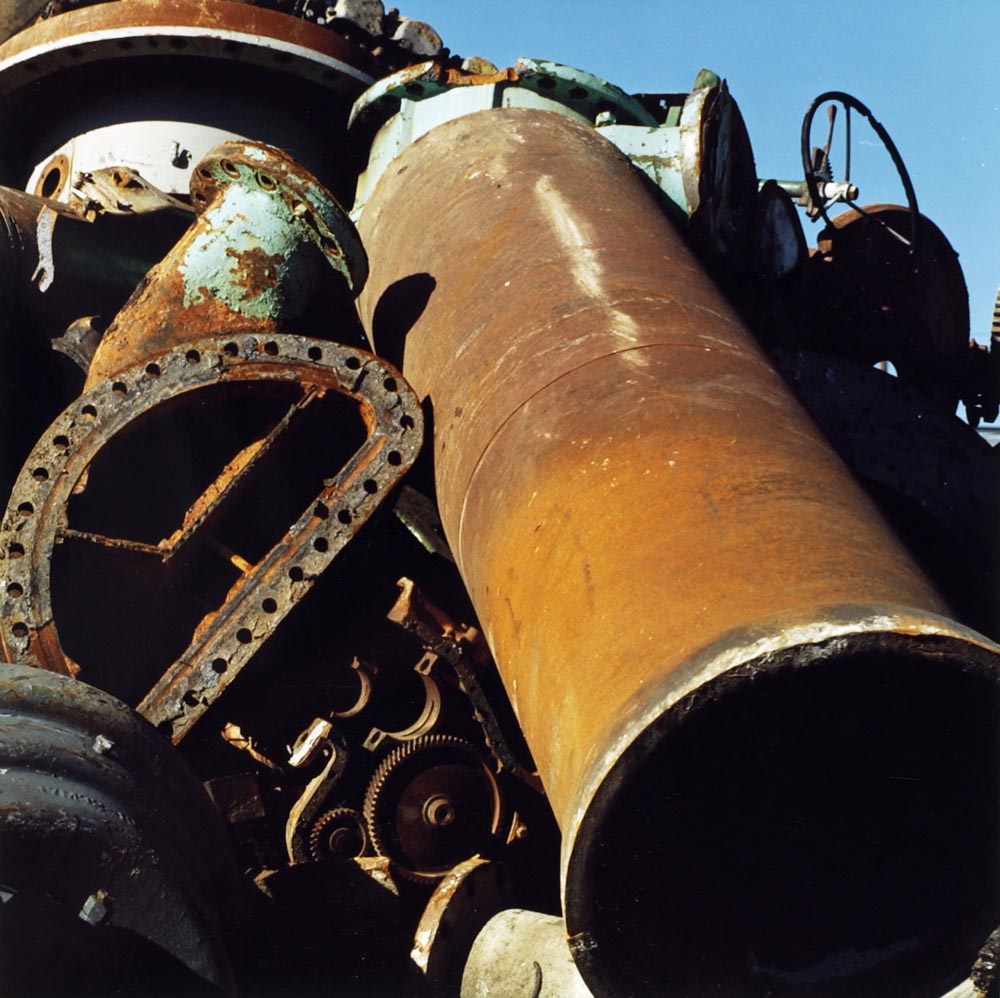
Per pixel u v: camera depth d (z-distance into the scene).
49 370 9.44
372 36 11.84
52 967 5.94
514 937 7.30
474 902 7.83
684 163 9.84
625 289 7.45
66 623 8.36
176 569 8.25
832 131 10.88
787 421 6.27
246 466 8.06
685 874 5.43
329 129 11.96
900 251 11.69
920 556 10.33
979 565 10.23
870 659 4.55
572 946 5.11
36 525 7.71
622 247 7.91
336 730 8.39
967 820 5.33
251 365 8.01
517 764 8.48
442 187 9.24
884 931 5.52
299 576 7.86
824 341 11.30
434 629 8.38
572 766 5.02
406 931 8.03
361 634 8.73
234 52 11.21
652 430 6.14
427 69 10.70
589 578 5.58
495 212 8.59
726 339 7.05
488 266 8.18
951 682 4.80
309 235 8.70
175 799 6.54
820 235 11.40
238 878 6.88
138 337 8.58
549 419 6.66
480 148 9.34
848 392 10.07
